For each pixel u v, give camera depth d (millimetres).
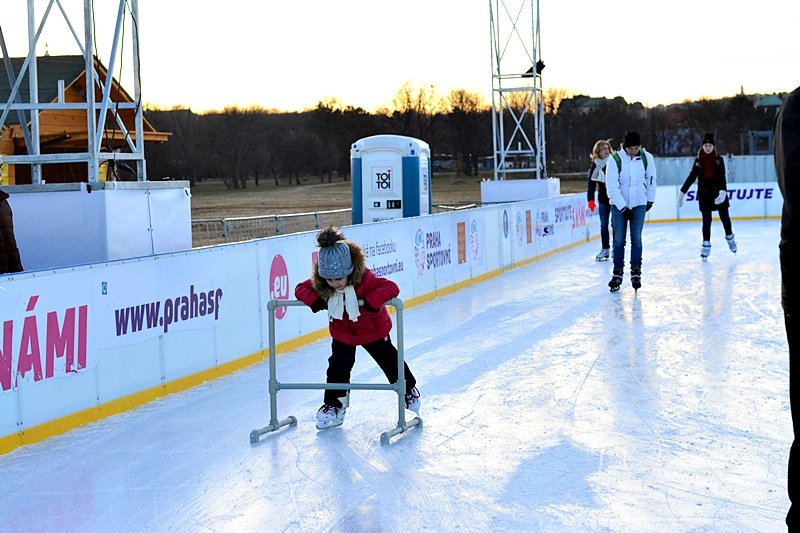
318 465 4844
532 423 5516
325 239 5188
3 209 7000
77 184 8117
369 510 4141
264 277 7797
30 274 5367
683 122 58562
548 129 60062
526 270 14570
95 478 4742
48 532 4012
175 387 6676
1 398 5188
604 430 5305
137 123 9023
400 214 16297
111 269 6035
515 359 7477
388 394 6406
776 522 3842
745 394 6039
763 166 31094
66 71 20375
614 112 59594
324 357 7867
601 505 4090
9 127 18484
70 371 5684
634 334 8375
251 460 4973
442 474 4613
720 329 8461
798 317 2598
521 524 3898
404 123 65500
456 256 12414
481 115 65250
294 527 3963
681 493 4215
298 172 62562
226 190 57688
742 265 13719
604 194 15180
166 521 4102
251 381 6996
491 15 23516
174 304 6660
